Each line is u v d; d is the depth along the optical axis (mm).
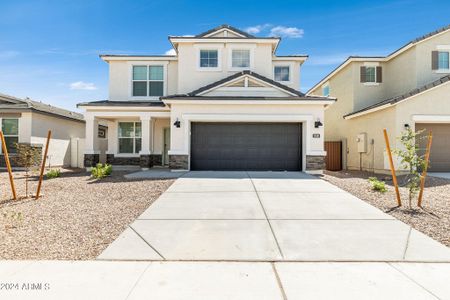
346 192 9164
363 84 18859
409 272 4000
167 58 17750
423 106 14148
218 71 16812
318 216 6590
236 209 7145
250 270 4055
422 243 5023
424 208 7238
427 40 16250
